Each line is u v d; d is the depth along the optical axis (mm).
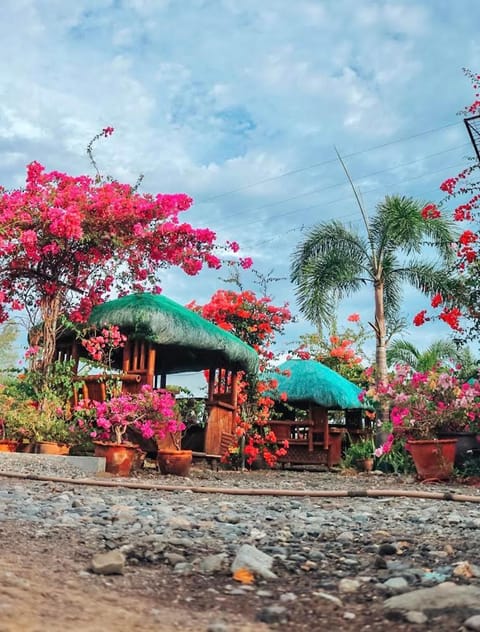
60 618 2445
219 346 13398
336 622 2660
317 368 17641
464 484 10195
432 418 11227
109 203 12523
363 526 5051
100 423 10781
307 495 7297
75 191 12688
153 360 12352
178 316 12680
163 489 7848
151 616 2611
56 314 12555
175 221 12797
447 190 13555
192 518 5211
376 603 2930
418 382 11422
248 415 16172
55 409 11812
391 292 17078
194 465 13836
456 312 12883
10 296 12547
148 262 13141
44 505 5668
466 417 11180
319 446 17062
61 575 3146
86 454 11367
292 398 16953
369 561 3771
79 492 7102
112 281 13102
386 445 11398
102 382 11969
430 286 16000
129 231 12711
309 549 4062
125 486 7977
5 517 4820
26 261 12148
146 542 4082
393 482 10766
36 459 10055
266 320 17781
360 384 21125
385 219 16438
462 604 2768
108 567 3266
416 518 5441
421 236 15898
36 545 3846
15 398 11961
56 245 11992
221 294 17812
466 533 4719
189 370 16031
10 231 11938
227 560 3678
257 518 5387
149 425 11250
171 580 3268
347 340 21578
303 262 16953
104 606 2686
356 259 16719
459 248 13289
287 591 3137
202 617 2664
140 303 12516
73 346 13008
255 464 16578
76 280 12844
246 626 2568
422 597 2879
